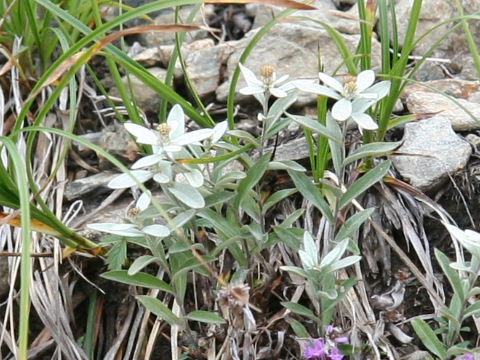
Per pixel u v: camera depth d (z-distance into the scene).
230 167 0.73
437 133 0.73
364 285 0.70
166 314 0.64
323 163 0.70
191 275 0.71
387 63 0.70
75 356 0.70
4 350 0.72
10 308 0.68
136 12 0.63
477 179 0.72
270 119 0.64
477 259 0.60
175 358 0.67
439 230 0.71
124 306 0.71
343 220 0.66
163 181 0.59
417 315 0.69
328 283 0.63
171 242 0.65
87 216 0.73
